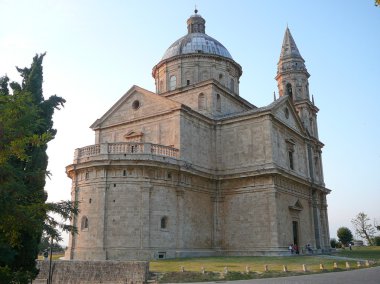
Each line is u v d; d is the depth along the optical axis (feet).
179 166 133.90
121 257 119.75
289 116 173.17
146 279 93.20
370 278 82.79
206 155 152.97
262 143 147.54
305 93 212.23
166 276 93.04
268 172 141.69
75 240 129.18
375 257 157.69
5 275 52.54
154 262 112.57
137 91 159.63
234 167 151.84
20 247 59.82
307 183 175.83
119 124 161.38
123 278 94.94
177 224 131.44
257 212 143.43
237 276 90.43
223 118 157.99
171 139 143.02
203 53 187.11
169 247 126.82
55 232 53.01
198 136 150.30
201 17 217.97
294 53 217.36
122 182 126.11
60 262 104.01
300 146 183.52
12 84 66.44
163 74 194.90
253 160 148.15
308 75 217.77
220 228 149.79
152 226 124.36
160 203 127.85
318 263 111.24
